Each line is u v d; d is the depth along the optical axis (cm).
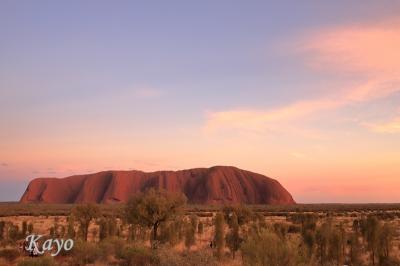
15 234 4781
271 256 1788
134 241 3753
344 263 3038
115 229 4562
